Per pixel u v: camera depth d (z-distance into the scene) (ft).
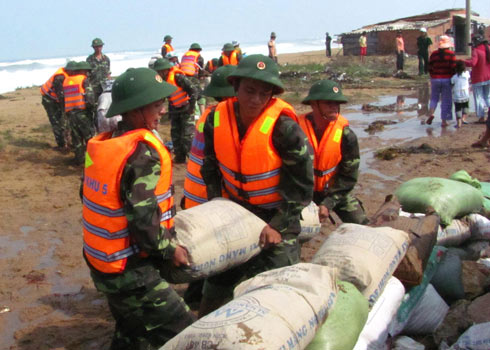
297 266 10.11
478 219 16.03
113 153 9.70
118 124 10.52
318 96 13.17
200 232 10.95
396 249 11.59
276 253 11.81
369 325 10.92
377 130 40.70
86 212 10.21
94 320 14.99
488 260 16.03
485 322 11.58
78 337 14.06
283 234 11.60
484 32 120.06
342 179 14.25
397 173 28.19
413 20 141.08
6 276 17.88
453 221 15.64
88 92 31.53
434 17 137.18
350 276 10.73
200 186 14.51
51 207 25.21
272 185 11.56
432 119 41.29
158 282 10.53
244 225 11.45
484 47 39.22
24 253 19.81
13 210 24.79
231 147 11.46
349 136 13.87
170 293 10.66
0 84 147.13
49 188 28.35
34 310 15.61
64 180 29.99
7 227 22.62
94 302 16.12
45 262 19.01
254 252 11.72
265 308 8.53
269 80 10.47
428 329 12.63
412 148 33.47
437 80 40.29
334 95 13.15
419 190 15.34
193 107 31.71
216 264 11.10
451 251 14.61
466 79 39.27
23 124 46.32
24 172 31.55
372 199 23.95
